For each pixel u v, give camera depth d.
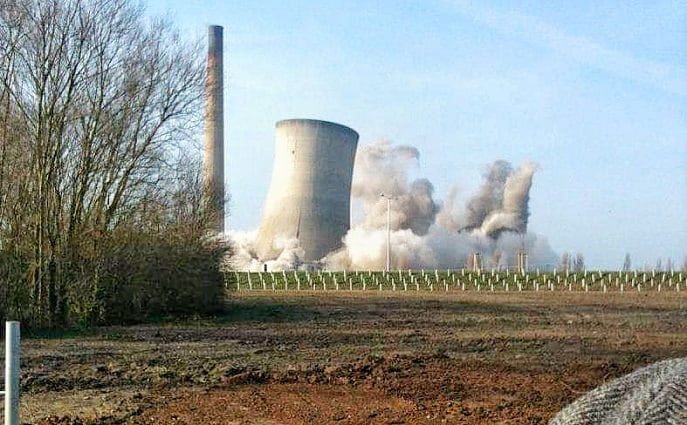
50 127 19.92
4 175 19.62
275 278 52.47
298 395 9.97
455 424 8.33
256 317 24.17
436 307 29.09
